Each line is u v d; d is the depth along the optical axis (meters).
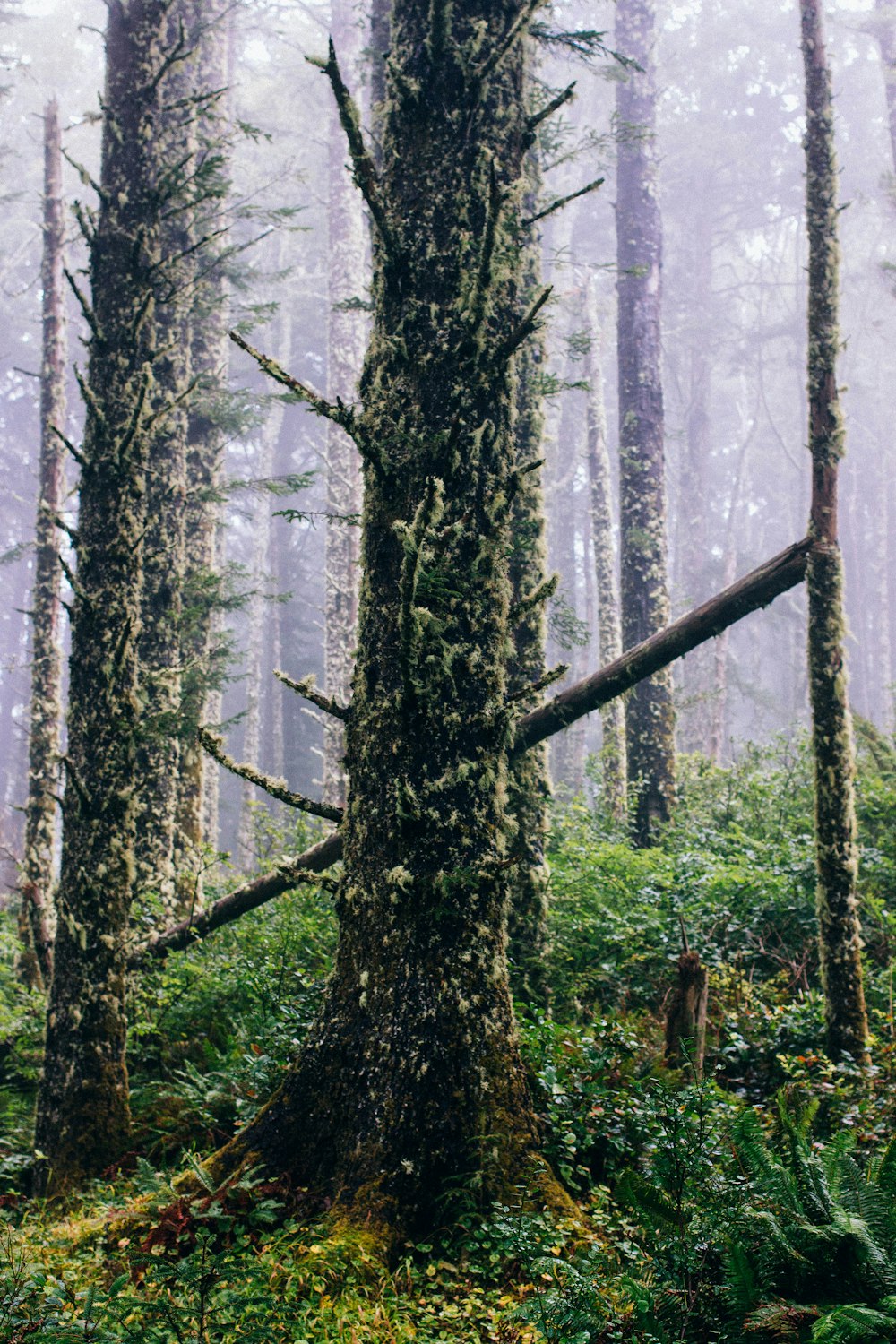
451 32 5.74
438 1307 4.28
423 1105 4.89
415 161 5.74
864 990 7.80
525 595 8.51
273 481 12.20
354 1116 4.94
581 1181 5.25
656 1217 4.17
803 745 12.75
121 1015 6.69
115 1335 3.73
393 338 5.61
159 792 9.98
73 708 6.95
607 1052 6.02
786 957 8.88
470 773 5.24
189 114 12.24
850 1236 3.85
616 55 8.69
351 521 5.80
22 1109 7.84
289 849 10.45
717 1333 3.82
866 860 10.02
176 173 7.53
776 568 7.39
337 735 19.55
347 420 5.41
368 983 5.11
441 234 5.65
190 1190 4.97
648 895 9.54
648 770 13.77
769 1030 7.29
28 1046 8.68
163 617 10.86
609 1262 4.21
